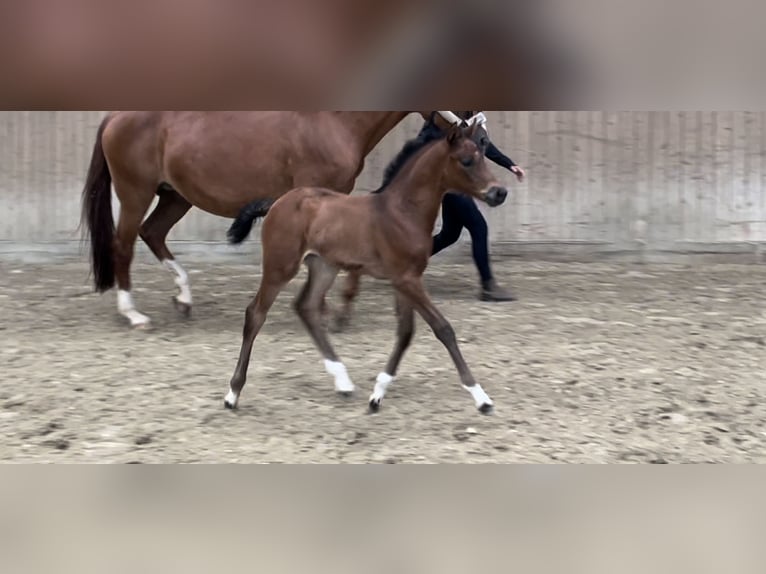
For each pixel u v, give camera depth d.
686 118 8.94
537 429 4.72
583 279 8.27
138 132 6.54
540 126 9.02
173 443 4.55
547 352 6.03
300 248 4.84
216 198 6.49
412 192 4.73
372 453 4.42
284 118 6.38
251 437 4.63
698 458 4.37
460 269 8.70
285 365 5.79
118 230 6.77
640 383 5.43
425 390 5.31
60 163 9.23
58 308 7.31
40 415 4.93
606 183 9.03
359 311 7.13
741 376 5.56
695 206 8.99
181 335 6.50
